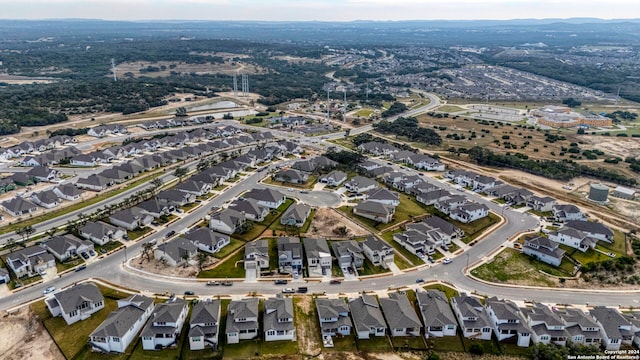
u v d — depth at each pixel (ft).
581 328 328.29
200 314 324.80
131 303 335.88
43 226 479.82
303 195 581.53
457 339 329.72
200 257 411.95
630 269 412.57
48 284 373.61
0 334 317.63
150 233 467.93
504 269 418.51
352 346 318.24
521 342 326.65
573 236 458.09
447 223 485.97
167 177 653.71
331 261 417.28
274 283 383.45
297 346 315.37
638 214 555.69
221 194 584.81
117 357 300.20
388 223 502.38
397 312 341.21
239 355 305.73
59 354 301.22
